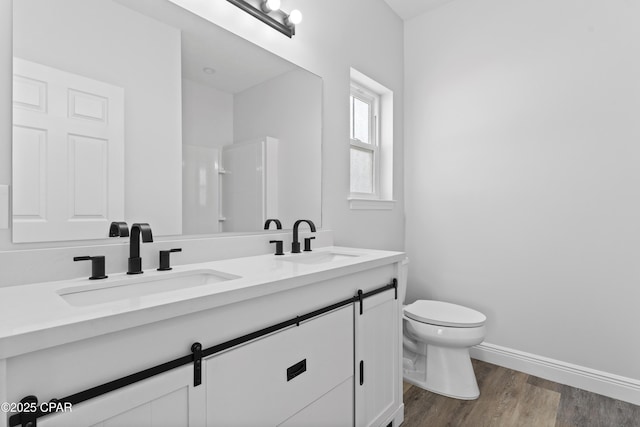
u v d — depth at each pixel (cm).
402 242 263
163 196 119
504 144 217
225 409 82
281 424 96
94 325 60
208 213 134
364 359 132
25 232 90
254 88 152
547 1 202
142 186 114
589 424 156
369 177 250
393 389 151
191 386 74
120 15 109
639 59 173
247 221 149
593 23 186
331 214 194
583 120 189
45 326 55
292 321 99
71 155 98
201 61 132
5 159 87
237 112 145
